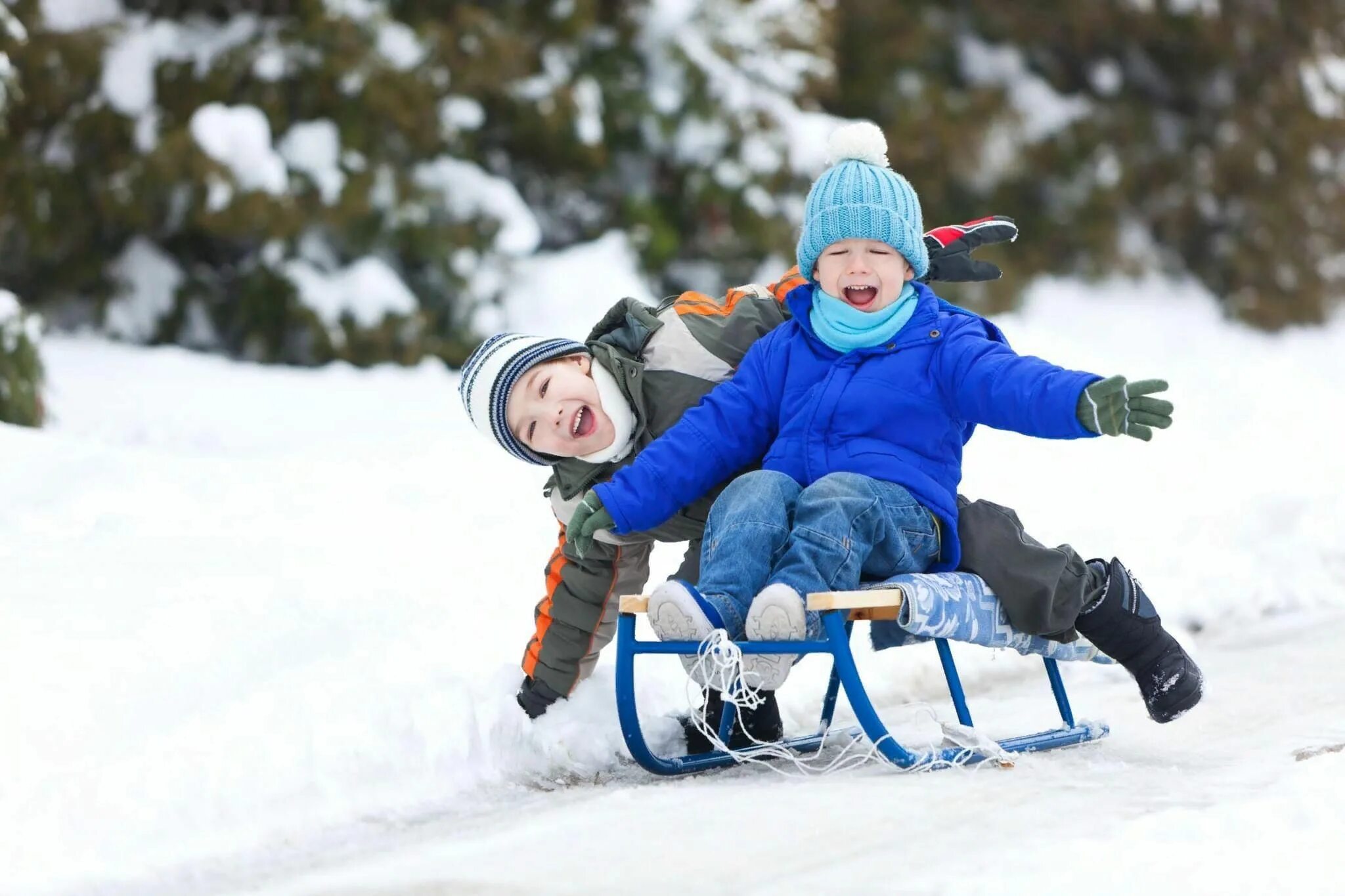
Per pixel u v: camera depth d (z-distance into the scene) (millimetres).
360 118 31469
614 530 9531
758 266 36125
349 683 9422
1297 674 11680
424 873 6816
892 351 9203
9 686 8766
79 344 29750
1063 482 19672
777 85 36000
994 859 6254
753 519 8625
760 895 6000
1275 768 8195
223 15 32781
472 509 15938
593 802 8156
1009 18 44656
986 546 8867
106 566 11680
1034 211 44250
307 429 23281
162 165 29625
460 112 32344
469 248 31984
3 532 13062
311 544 13383
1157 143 45906
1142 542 16844
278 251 30922
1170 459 21641
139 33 31344
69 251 31828
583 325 32188
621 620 8820
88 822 7660
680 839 7020
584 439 9727
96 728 8586
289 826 8055
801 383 9383
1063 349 33750
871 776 8344
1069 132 44188
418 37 32219
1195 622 14625
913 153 41062
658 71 35188
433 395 26766
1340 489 19859
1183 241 46344
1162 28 44906
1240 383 30078
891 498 8727
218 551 12609
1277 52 46969
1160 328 42781
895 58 42500
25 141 31250
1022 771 8273
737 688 8336
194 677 9383
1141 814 7043
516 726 9328
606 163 35469
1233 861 6008
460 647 10906
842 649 8070
